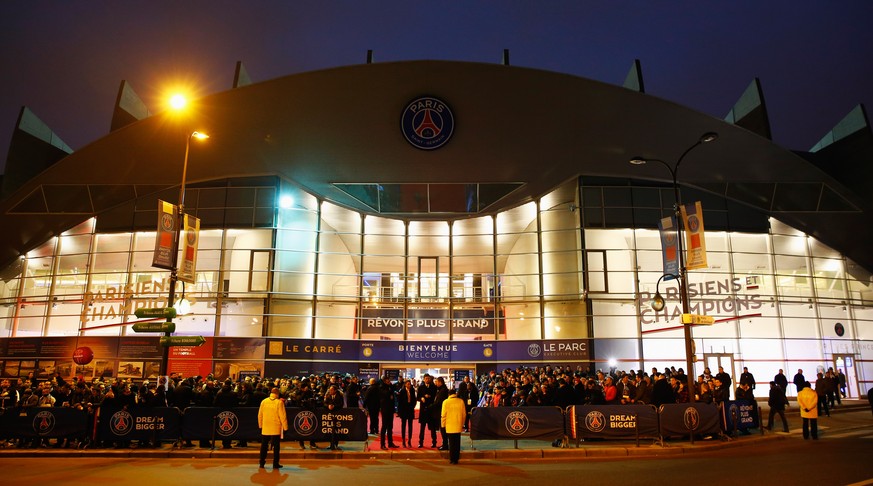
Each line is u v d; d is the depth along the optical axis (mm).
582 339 30688
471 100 32781
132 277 32188
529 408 16750
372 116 32781
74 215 33625
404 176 32844
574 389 18938
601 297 31359
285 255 32094
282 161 32656
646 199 32562
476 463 14750
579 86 32844
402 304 33188
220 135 32719
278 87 32906
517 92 32750
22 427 16703
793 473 12141
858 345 33250
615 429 16797
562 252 32281
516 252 33781
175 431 16672
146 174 32875
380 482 11984
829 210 34156
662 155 32938
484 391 25734
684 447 16344
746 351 31781
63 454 15961
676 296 31656
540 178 32750
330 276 33094
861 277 34125
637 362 30672
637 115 32938
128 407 16875
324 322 32375
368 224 34344
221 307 31328
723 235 33250
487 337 32469
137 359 30641
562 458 15398
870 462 13461
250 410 16781
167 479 12312
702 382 20172
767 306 32469
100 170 33219
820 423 22328
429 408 17188
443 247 34500
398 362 31656
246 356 30297
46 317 32812
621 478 12109
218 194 32500
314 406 17781
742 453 15781
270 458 15523
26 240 33719
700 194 33281
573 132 32750
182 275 19656
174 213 19812
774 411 20266
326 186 32812
